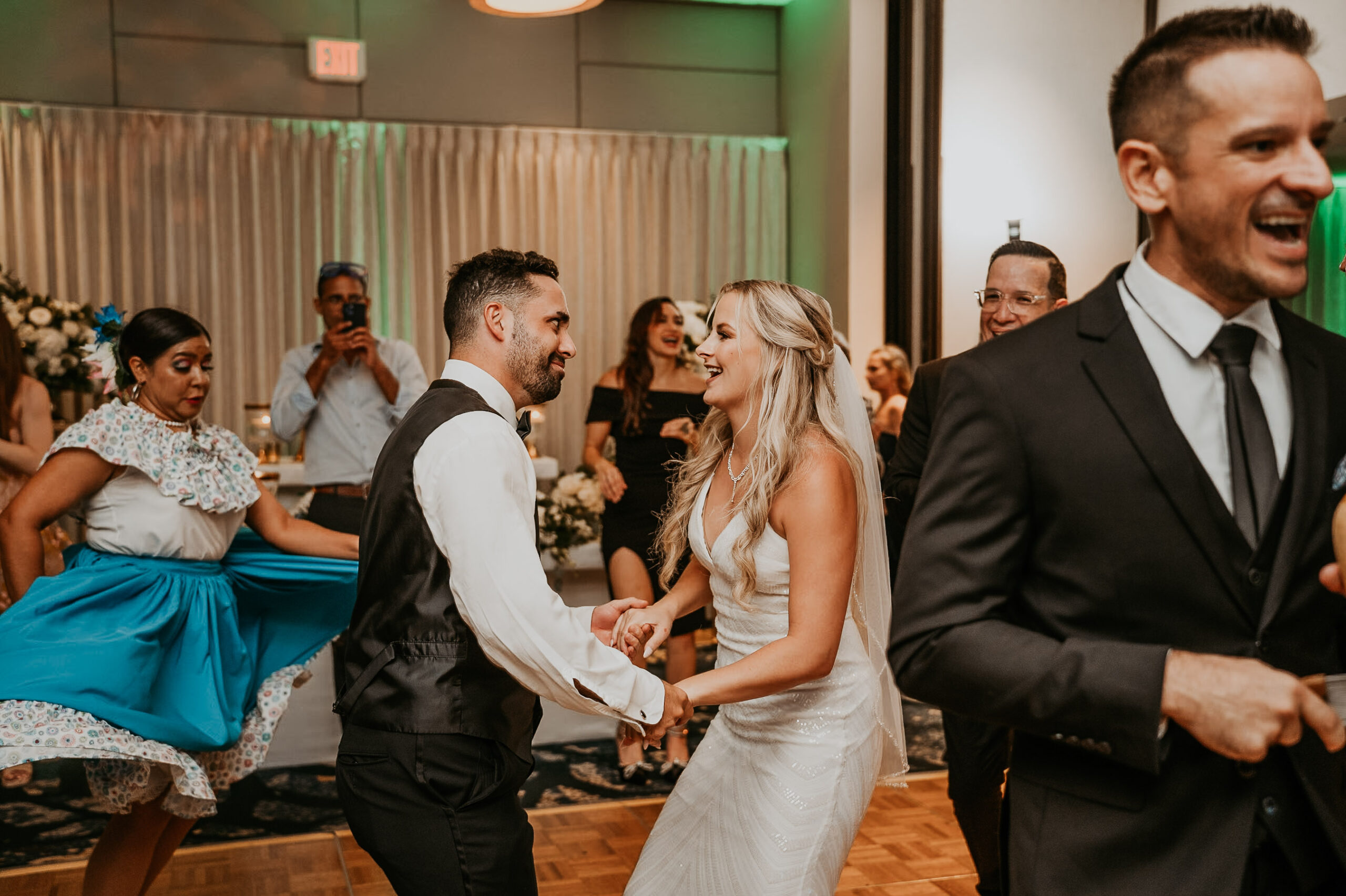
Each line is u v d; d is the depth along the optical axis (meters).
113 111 6.79
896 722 2.08
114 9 6.85
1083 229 6.41
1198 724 0.97
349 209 7.20
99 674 2.23
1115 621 1.10
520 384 1.95
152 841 2.46
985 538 1.13
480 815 1.77
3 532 2.32
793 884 1.77
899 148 6.34
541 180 7.46
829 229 7.05
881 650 2.07
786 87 7.75
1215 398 1.11
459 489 1.69
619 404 4.10
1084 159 6.39
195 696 2.41
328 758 4.27
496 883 1.77
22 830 3.48
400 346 4.68
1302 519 1.07
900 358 5.69
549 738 4.51
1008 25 6.27
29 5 6.71
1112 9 6.37
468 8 7.39
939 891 2.99
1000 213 6.30
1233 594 1.07
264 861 3.24
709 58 7.78
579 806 3.70
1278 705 0.93
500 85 7.46
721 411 2.08
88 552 2.43
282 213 7.08
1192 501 1.07
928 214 6.17
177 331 2.46
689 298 7.70
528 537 1.70
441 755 1.75
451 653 1.77
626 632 1.97
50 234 6.75
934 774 3.97
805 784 1.82
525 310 1.92
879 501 2.07
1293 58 0.99
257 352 7.07
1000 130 6.28
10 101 6.68
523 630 1.65
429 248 7.32
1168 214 1.08
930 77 6.14
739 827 1.84
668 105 7.73
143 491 2.42
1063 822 1.14
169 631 2.40
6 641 2.24
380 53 7.27
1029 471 1.13
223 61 7.04
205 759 2.57
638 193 7.61
